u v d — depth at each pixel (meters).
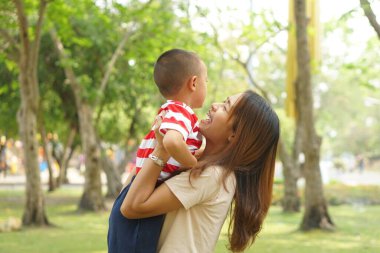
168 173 2.55
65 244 10.38
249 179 2.67
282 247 10.05
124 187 2.66
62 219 15.06
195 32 15.40
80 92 16.09
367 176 46.78
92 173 16.92
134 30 15.71
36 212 13.10
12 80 18.28
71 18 16.47
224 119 2.67
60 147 34.41
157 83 2.68
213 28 14.84
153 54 15.39
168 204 2.46
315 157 12.37
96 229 12.84
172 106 2.50
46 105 20.61
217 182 2.53
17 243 10.48
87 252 9.46
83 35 16.62
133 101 20.27
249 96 2.70
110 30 15.87
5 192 25.50
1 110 20.50
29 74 12.60
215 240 2.60
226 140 2.68
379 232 12.21
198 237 2.54
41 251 9.53
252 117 2.65
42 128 25.11
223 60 19.03
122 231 2.51
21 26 11.78
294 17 12.64
